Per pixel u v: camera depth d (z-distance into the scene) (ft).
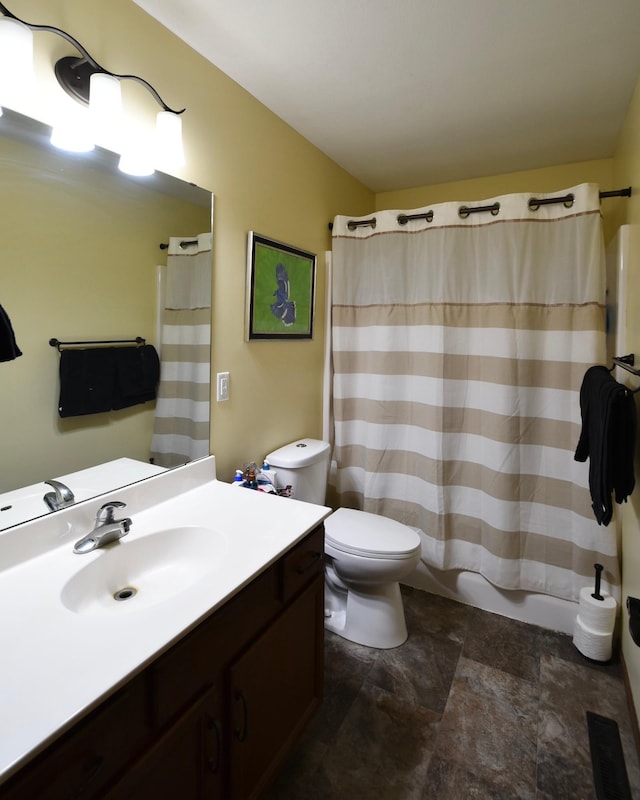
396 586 6.31
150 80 4.29
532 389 6.38
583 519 6.19
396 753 4.57
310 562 4.29
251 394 6.15
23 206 3.37
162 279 4.61
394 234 7.14
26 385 3.49
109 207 4.01
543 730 4.85
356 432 7.94
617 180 6.95
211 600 2.95
